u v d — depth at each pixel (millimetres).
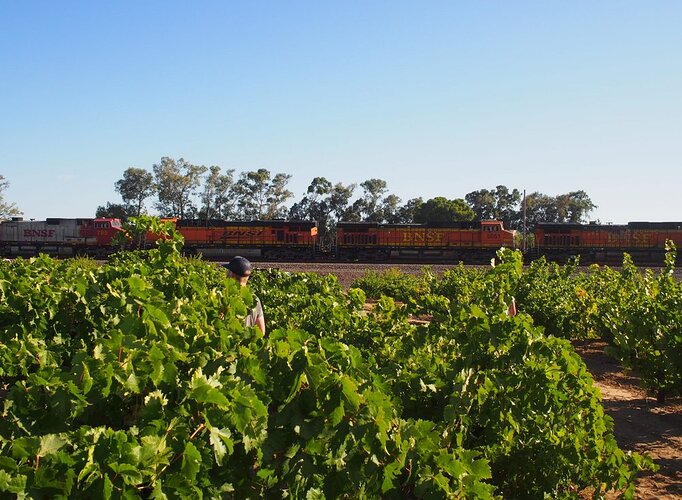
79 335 7191
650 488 7523
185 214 104000
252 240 56094
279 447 4031
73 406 3729
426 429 4500
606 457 6301
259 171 105062
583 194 119250
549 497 5996
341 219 106188
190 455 3477
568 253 56000
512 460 6090
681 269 46219
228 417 3764
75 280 7586
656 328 11195
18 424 3664
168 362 4180
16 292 7480
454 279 23625
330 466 4086
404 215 108562
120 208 104500
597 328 17328
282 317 10719
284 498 4105
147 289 5762
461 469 4246
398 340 7648
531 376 6059
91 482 3201
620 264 55719
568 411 6516
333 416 3988
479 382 5941
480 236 56156
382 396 4055
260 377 4234
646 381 11539
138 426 3836
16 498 2965
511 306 9422
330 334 8727
